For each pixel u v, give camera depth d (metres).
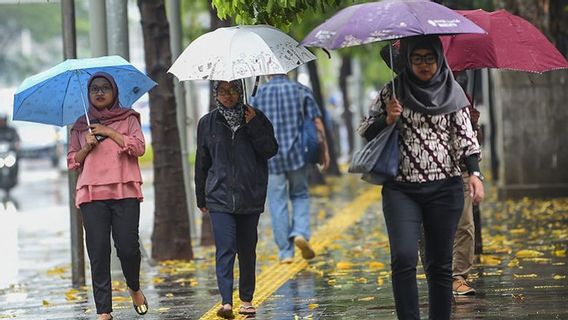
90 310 24.14
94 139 20.34
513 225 36.75
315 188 66.12
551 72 45.78
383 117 16.97
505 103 46.09
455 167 17.17
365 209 49.41
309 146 29.52
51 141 111.44
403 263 16.88
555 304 20.83
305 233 29.94
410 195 17.06
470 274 25.33
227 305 21.12
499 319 19.50
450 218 17.17
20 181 92.62
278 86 29.58
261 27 20.47
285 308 22.34
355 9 16.73
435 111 16.78
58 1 29.81
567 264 26.38
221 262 21.28
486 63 20.67
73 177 28.22
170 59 33.25
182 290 26.39
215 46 20.05
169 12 39.34
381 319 20.30
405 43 16.98
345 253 32.03
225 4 21.33
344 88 93.00
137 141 20.48
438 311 17.47
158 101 33.16
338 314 21.12
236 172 21.38
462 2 52.12
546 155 46.06
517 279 24.28
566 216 38.66
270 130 21.55
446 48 20.72
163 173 33.19
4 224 53.03
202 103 107.00
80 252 28.55
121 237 20.48
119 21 30.88
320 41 16.61
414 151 16.94
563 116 45.91
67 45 27.08
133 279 20.95
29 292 28.34
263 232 41.28
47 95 21.42
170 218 33.16
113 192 20.38
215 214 21.38
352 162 17.11
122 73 21.45
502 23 20.84
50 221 54.12
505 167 46.38
